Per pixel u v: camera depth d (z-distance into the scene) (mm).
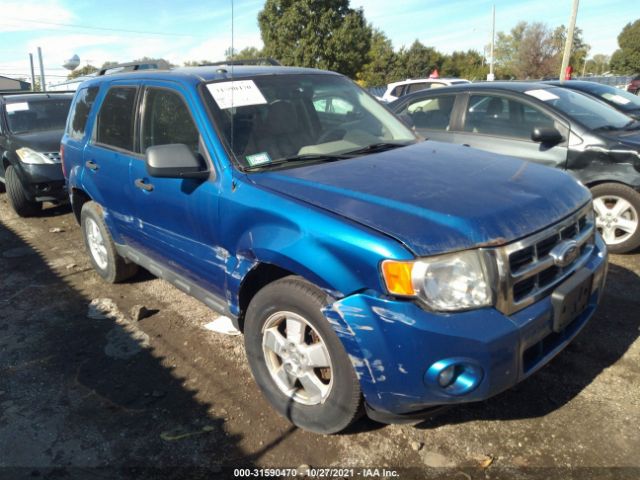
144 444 2791
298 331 2660
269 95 3469
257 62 4328
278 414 2963
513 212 2420
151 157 2936
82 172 4547
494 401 2951
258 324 2840
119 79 4215
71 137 4906
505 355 2254
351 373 2418
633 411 2801
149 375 3416
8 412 3104
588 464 2475
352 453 2643
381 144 3441
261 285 3037
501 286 2264
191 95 3330
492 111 5719
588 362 3258
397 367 2244
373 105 4008
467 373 2250
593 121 5234
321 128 3492
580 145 5031
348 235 2332
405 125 3953
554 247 2512
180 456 2695
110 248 4617
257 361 2930
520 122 5496
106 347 3797
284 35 23078
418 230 2262
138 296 4645
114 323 4160
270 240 2627
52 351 3785
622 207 4902
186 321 4129
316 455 2646
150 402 3137
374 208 2434
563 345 2650
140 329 4031
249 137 3156
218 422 2932
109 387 3309
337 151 3266
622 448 2555
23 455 2750
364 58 24828
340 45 23031
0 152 7762
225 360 3541
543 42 44500
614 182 4914
